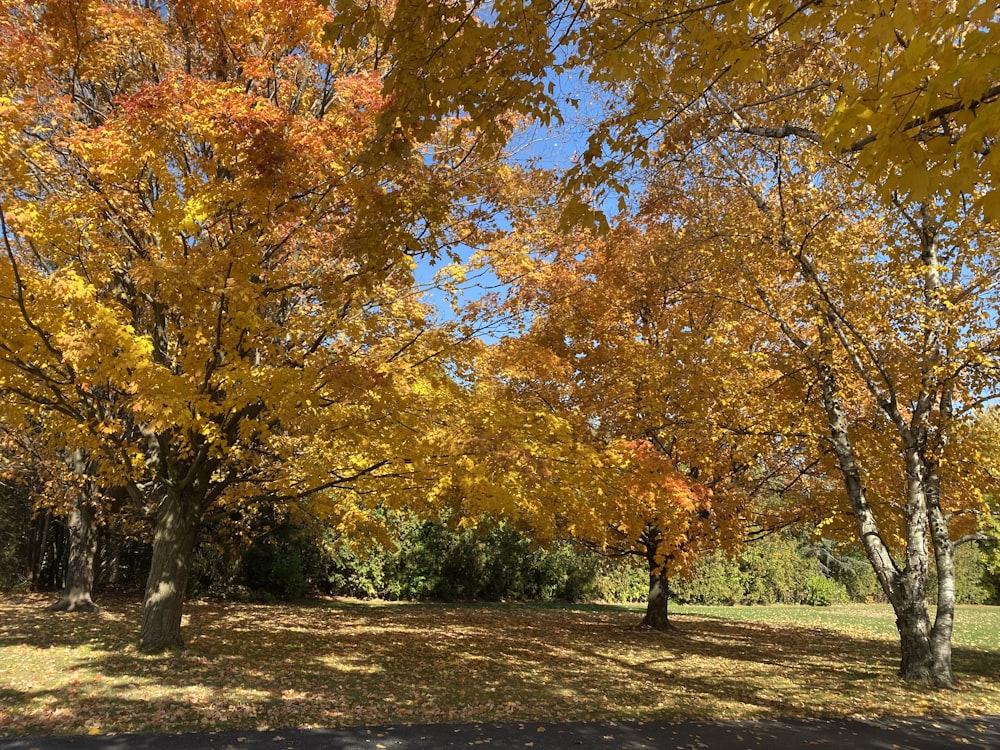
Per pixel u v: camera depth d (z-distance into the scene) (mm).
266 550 19266
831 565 33688
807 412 10367
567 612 20453
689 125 5730
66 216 6707
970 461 9805
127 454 8438
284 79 8164
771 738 6062
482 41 3668
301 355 7133
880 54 2916
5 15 6348
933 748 5902
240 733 5484
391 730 5797
